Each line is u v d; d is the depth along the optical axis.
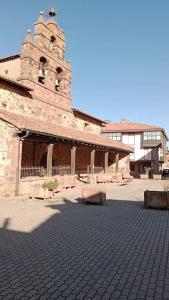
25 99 21.89
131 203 14.73
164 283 4.84
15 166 16.48
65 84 27.03
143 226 9.30
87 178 25.86
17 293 4.48
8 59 23.34
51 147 19.91
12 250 6.73
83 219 10.42
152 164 45.31
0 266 5.69
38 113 23.31
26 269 5.52
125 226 9.30
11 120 16.50
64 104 26.97
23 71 22.25
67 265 5.73
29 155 22.17
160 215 11.32
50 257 6.23
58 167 24.59
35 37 23.64
